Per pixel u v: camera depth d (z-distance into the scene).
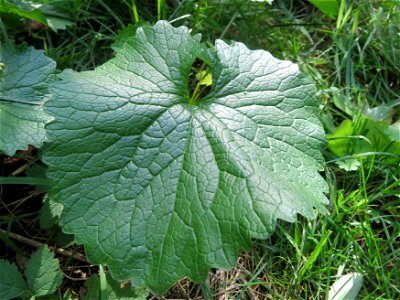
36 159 0.14
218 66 0.14
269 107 0.13
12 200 0.15
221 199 0.12
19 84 0.14
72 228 0.11
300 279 0.14
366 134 0.17
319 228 0.15
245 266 0.15
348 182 0.17
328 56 0.21
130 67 0.13
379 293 0.14
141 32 0.14
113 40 0.19
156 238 0.11
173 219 0.11
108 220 0.11
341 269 0.14
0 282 0.11
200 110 0.13
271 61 0.14
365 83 0.20
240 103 0.13
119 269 0.11
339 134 0.17
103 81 0.13
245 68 0.14
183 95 0.13
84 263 0.14
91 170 0.12
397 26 0.21
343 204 0.15
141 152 0.12
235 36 0.20
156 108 0.12
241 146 0.12
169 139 0.12
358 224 0.15
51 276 0.12
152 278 0.11
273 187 0.12
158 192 0.12
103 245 0.11
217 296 0.14
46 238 0.14
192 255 0.11
